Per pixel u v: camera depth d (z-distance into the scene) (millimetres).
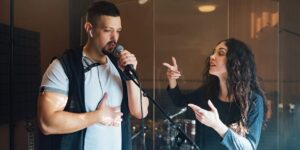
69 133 1197
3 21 2311
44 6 2752
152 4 3070
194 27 3045
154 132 2557
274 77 2891
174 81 2070
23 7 2490
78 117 1160
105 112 1216
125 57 1276
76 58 1241
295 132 2873
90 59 1287
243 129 1508
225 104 1635
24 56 2492
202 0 3027
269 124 2732
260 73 2904
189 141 1609
